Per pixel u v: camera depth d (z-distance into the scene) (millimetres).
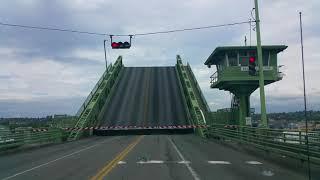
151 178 15617
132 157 24594
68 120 48656
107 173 17156
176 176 16156
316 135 17891
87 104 53750
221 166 19734
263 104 29750
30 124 40719
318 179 15078
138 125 54938
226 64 49406
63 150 31281
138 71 74562
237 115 47469
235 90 50469
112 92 64875
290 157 21641
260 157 24344
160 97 63219
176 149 30406
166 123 55406
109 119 57062
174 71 74125
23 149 31984
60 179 15609
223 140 39406
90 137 49750
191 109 54594
